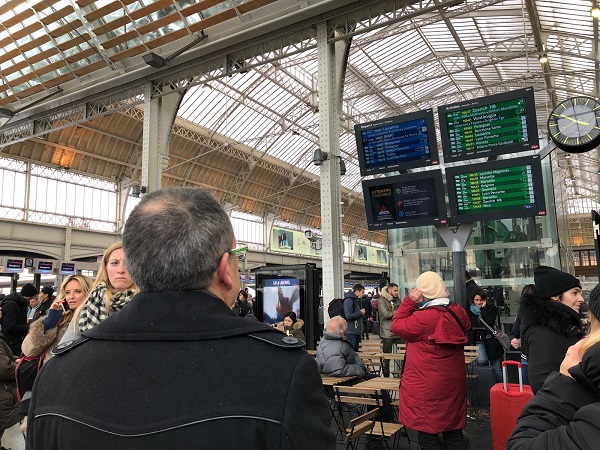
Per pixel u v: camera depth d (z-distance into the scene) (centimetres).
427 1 802
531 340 251
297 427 83
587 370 121
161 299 95
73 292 315
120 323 95
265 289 923
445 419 330
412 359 344
